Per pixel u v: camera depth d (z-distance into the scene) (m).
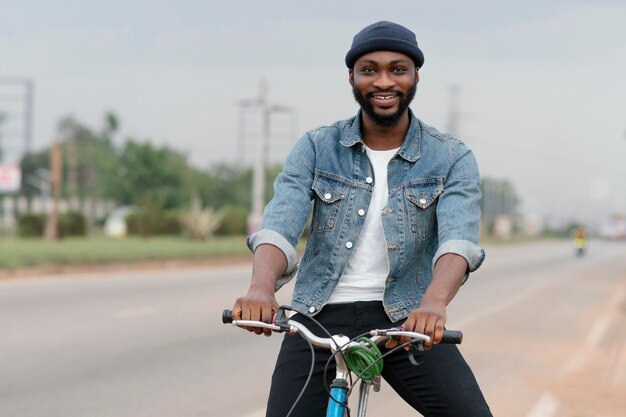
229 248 38.31
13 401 8.67
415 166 4.12
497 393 9.76
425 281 4.18
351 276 4.13
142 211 51.75
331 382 4.03
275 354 11.80
